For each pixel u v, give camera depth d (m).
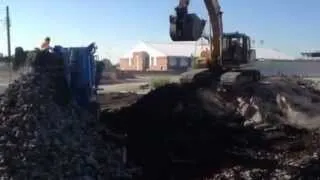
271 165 17.28
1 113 16.66
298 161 17.25
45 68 20.73
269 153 18.67
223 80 26.91
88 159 15.88
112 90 48.28
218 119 22.45
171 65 108.12
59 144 15.68
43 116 16.83
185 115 22.33
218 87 26.86
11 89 18.38
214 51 30.06
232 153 18.81
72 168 14.94
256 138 20.47
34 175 13.86
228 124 21.84
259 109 24.02
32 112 16.64
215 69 29.94
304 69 82.38
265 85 28.20
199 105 23.67
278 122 23.23
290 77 37.94
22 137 15.23
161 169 17.83
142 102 24.53
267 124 22.58
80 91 21.03
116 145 18.81
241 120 23.09
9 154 14.43
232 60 30.12
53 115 17.55
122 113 23.56
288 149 18.97
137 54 117.81
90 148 17.00
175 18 25.47
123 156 17.77
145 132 20.97
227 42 30.38
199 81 28.06
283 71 79.44
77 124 18.50
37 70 20.64
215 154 18.86
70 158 15.34
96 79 22.53
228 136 20.72
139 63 116.44
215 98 24.97
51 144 15.45
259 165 17.39
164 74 87.88
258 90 26.86
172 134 20.72
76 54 21.02
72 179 14.58
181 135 20.56
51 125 16.78
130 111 23.53
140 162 18.27
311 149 18.53
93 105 21.41
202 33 26.77
